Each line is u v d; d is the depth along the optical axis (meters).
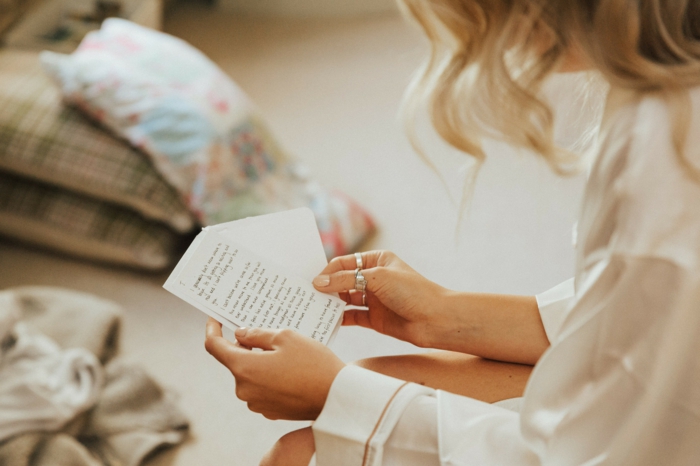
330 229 1.76
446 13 0.57
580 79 0.76
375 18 3.11
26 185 1.74
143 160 1.69
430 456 0.61
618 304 0.49
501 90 0.58
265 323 0.74
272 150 1.88
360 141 2.30
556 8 0.53
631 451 0.52
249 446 1.33
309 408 0.67
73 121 1.72
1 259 1.75
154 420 1.34
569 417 0.53
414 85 0.65
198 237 0.77
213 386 1.45
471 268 1.78
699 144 0.47
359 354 1.51
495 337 0.79
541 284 1.73
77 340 1.45
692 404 0.50
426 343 0.82
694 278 0.46
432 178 2.12
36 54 1.98
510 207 1.97
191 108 1.72
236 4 3.13
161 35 1.91
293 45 2.90
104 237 1.70
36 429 1.24
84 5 2.19
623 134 0.50
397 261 0.83
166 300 1.67
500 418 0.62
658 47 0.50
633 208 0.48
